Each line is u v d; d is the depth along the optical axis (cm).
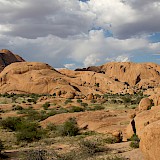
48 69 11494
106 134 2570
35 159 1653
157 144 1091
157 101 3138
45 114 4259
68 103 5875
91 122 3241
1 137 2656
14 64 11581
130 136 2248
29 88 9956
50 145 2173
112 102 6506
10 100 7138
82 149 1744
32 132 2625
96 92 10206
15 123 3219
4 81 10694
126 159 1421
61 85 9906
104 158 1509
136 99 6938
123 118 3378
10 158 1817
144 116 2245
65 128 2780
